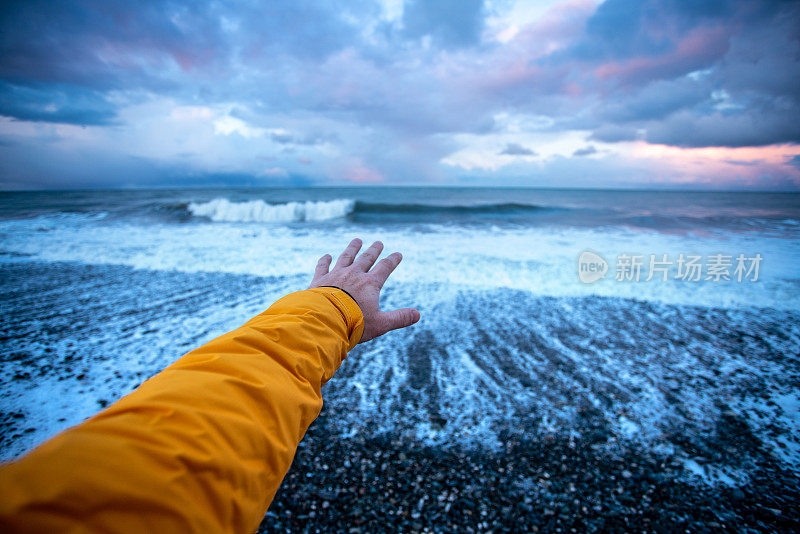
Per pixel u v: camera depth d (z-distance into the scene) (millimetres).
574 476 2574
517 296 5809
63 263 7578
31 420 3000
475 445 2838
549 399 3344
